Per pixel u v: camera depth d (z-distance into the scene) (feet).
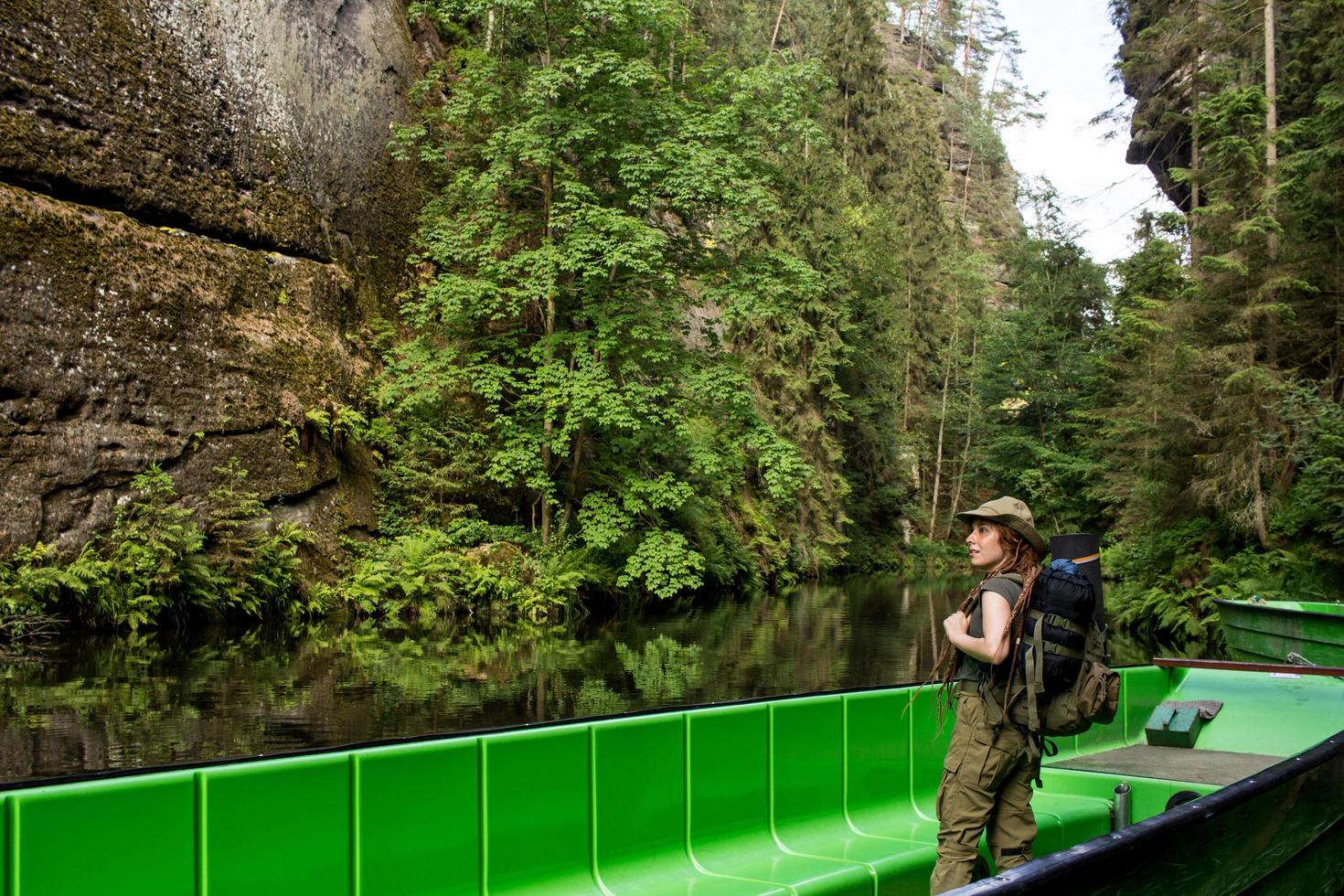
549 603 59.88
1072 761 17.12
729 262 69.72
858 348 131.64
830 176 132.67
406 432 65.41
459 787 10.94
